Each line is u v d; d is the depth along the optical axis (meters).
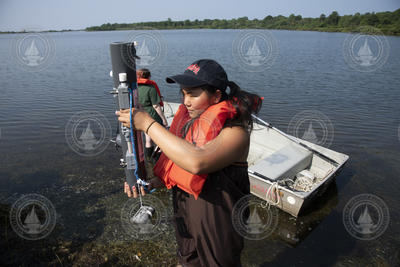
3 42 48.78
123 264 2.70
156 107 4.23
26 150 5.32
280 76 13.98
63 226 3.21
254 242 3.06
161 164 1.37
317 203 3.79
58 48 33.56
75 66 17.53
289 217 3.48
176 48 29.20
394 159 5.12
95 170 4.55
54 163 4.79
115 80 1.18
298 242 3.08
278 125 7.07
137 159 1.34
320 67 16.84
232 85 1.20
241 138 1.11
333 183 4.30
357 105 8.83
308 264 2.80
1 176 4.35
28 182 4.19
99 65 18.06
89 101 9.20
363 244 3.08
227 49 27.94
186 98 1.18
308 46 31.45
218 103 1.15
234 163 1.20
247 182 1.28
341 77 13.70
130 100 1.16
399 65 17.36
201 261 1.28
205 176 1.17
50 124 6.84
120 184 4.14
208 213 1.22
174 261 2.73
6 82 12.30
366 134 6.39
